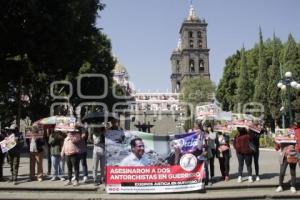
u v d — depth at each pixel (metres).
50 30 22.88
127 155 14.66
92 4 29.31
